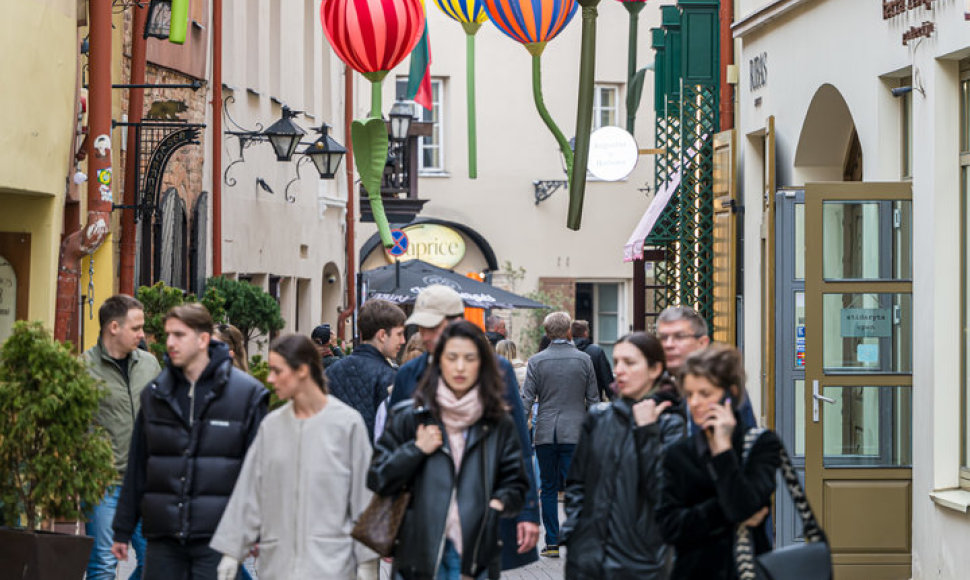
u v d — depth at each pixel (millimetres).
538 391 28297
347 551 15617
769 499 12695
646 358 15047
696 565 12977
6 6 23406
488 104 79688
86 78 29469
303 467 15602
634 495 14773
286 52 53375
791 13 31047
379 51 23328
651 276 80125
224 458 16812
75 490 19031
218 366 16906
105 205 25953
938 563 23469
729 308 33562
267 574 15672
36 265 25969
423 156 79750
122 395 20000
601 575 14844
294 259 54188
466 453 15062
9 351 18984
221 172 43156
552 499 28219
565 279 80000
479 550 14922
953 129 23562
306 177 56312
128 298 20141
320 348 34406
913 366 24438
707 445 12867
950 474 23562
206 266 41688
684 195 36750
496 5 22938
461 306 17656
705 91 36406
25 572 18594
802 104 30359
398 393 17609
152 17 30875
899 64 25219
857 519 25031
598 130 43562
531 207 80000
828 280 25094
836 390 25156
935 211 23500
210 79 42875
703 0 36250
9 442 18875
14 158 23875
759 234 33969
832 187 25125
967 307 23391
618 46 79812
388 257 66625
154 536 16797
